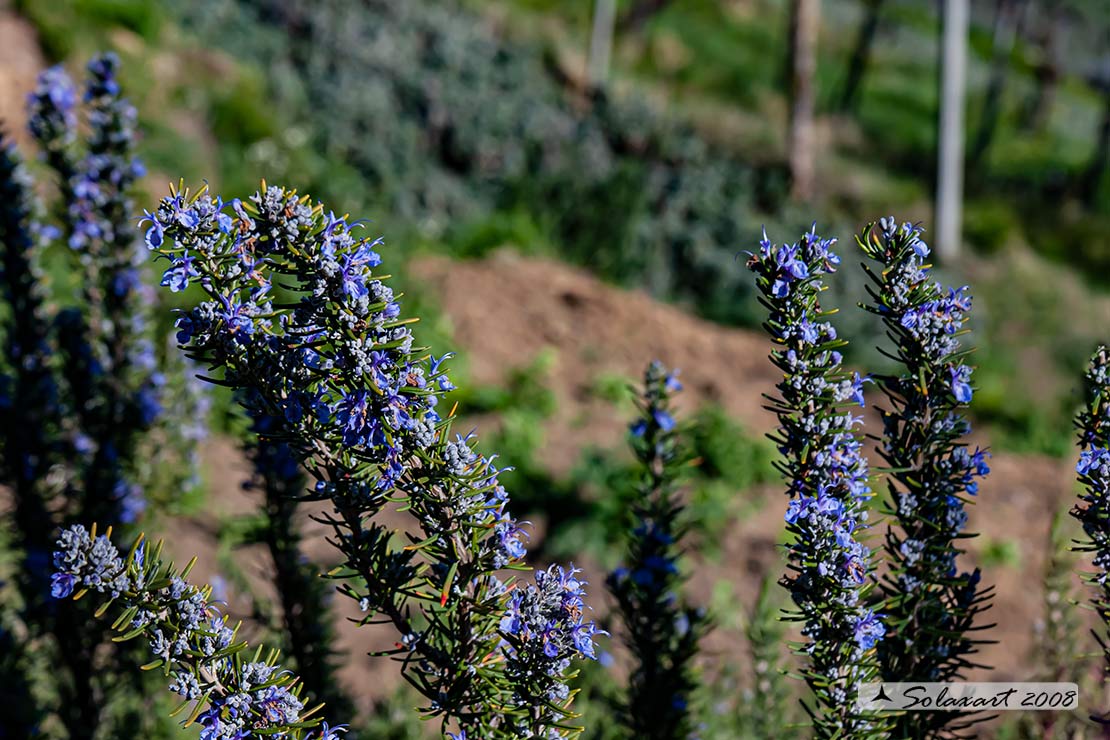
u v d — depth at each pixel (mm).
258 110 11055
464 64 16391
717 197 14242
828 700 1383
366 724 2766
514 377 7344
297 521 2150
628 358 8133
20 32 8492
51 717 2676
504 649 1309
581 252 11492
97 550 1173
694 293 11766
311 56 14289
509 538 1277
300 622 2148
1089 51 36281
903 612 1503
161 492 3176
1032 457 7738
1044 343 12727
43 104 2404
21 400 2357
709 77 24688
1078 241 19234
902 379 1432
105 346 2549
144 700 2576
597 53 19344
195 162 9289
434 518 1269
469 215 12031
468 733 1316
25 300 2430
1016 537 6141
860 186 18656
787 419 1355
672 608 2109
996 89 26281
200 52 11648
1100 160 23625
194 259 1231
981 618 5094
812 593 1343
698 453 6250
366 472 1324
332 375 1250
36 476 2369
